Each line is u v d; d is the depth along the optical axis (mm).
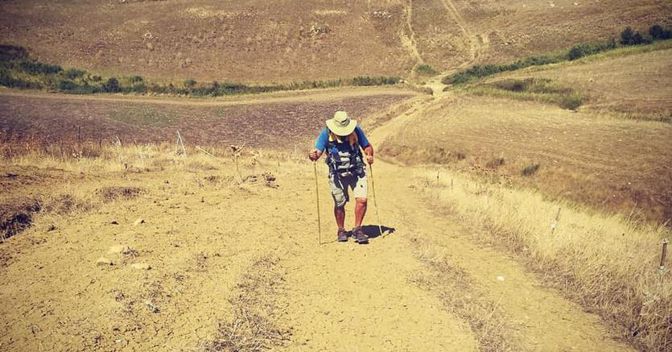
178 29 103062
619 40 80812
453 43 98250
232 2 114938
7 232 6762
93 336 4188
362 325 5043
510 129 41938
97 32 101188
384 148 42250
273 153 30078
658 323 5367
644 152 30562
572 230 8859
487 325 5246
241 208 9156
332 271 6371
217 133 46906
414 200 13219
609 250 7695
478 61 91000
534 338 5156
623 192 24406
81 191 8867
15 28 101062
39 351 3936
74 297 4848
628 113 42812
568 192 25250
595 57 71250
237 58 94875
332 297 5602
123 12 111438
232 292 5293
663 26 83688
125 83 82375
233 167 16750
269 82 86938
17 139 26438
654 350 5016
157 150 24141
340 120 7293
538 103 55062
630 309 5820
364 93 76000
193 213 8391
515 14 103250
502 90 62375
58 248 6219
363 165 7680
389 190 15766
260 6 112312
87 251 6129
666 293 5844
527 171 29422
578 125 40562
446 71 90000
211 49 97250
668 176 26047
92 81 82562
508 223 9383
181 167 14805
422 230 9039
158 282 5301
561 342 5117
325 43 100375
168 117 56344
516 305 5918
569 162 29766
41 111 55406
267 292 5465
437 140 40875
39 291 4965
